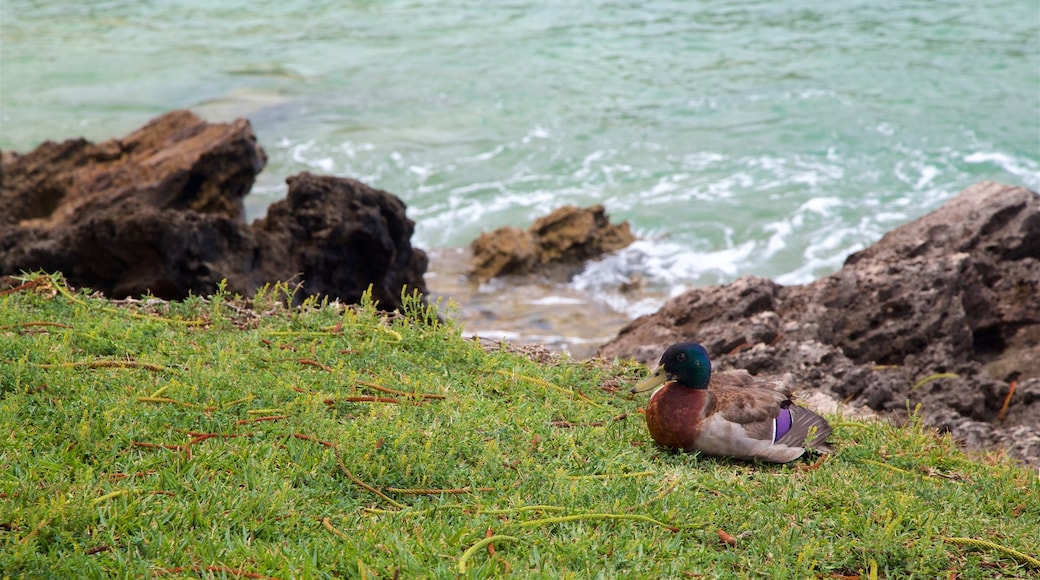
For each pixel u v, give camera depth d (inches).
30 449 237.6
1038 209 540.7
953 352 480.4
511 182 1015.6
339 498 234.5
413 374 313.0
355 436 258.7
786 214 915.4
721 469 276.2
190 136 783.7
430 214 938.1
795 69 1366.9
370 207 555.2
